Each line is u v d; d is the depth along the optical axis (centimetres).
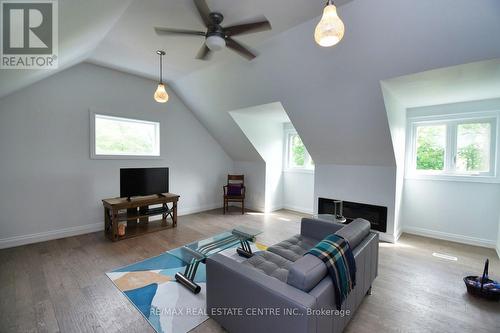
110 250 306
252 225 428
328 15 145
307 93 318
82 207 366
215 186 566
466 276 244
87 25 200
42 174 330
